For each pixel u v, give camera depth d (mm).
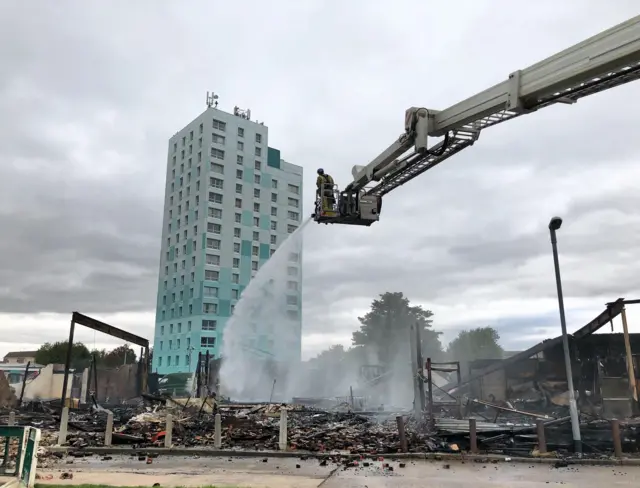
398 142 16281
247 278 104688
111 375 44906
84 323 29156
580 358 28688
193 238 102812
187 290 101500
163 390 54188
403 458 15336
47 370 56375
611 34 10789
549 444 16641
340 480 11836
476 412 26266
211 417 25109
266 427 21984
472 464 14383
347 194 19141
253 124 111188
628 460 14320
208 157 103312
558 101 12531
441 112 15344
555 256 17406
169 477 12078
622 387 23766
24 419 28016
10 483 8891
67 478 11633
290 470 13336
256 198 110188
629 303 25250
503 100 13250
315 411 30875
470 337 100375
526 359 29406
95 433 20953
